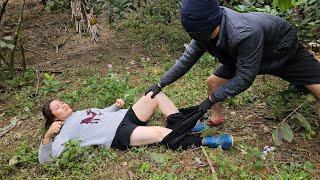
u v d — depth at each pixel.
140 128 3.78
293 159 3.49
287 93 4.16
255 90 4.73
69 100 4.90
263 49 3.23
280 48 3.26
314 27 4.93
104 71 5.82
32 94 5.24
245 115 4.23
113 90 4.97
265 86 4.78
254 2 5.43
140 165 3.57
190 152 3.65
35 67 6.14
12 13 8.41
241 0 5.97
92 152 3.78
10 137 4.36
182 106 4.56
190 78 5.22
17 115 4.80
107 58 6.22
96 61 6.17
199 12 2.88
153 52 6.23
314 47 4.85
